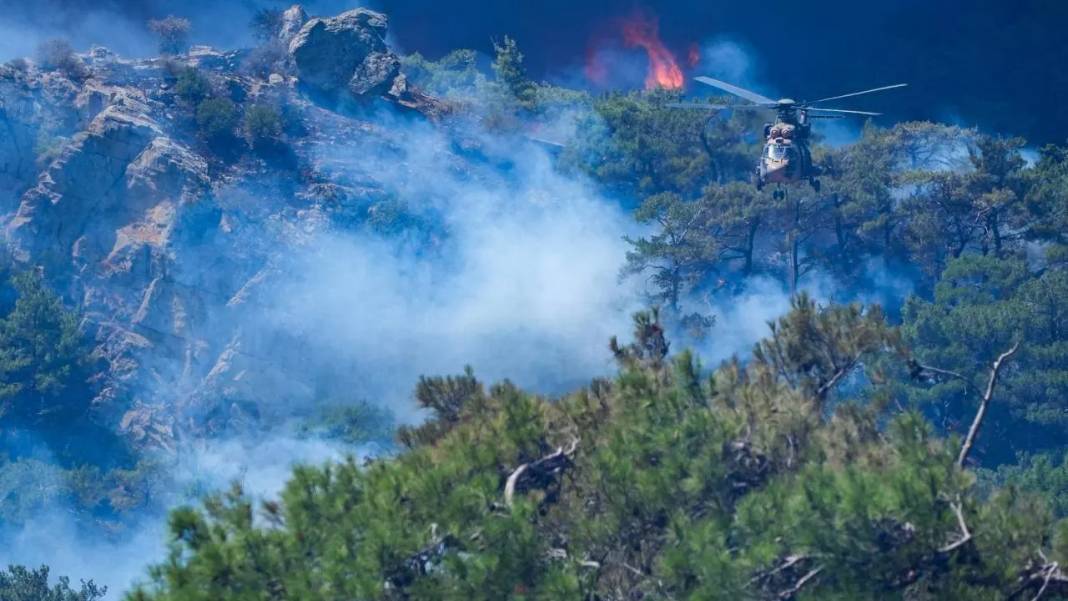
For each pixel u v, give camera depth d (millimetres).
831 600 64438
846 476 65375
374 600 65250
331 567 65812
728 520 68062
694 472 69438
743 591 63812
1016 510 67250
